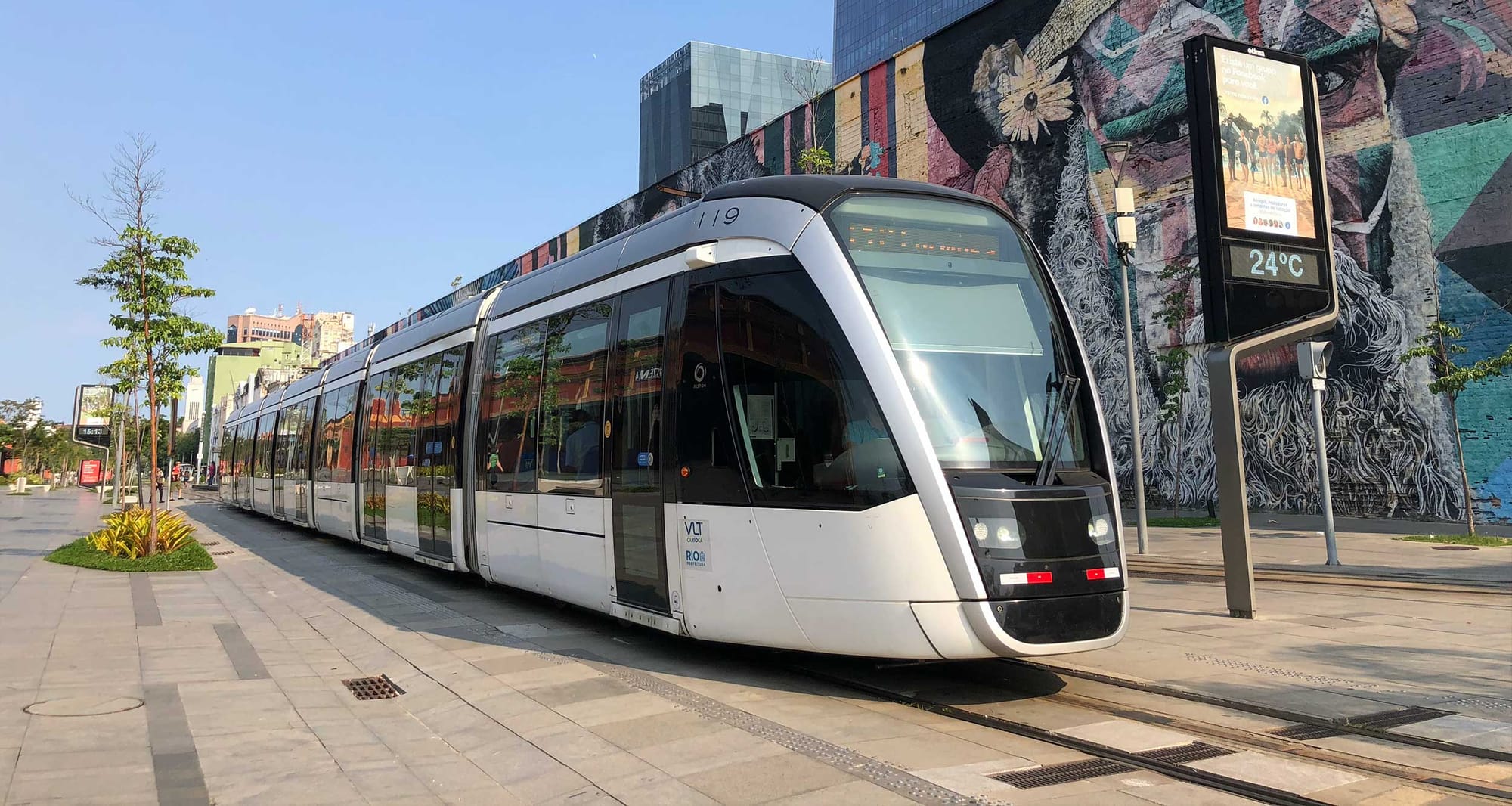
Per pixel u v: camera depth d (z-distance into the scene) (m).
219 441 40.25
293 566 16.08
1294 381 22.09
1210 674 7.04
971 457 6.31
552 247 50.41
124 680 7.40
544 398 10.04
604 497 8.66
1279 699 6.28
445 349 13.07
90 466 52.34
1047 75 26.73
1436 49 19.81
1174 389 23.33
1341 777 4.70
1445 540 16.80
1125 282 16.59
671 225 8.47
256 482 27.48
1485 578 12.05
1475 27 19.25
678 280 8.02
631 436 8.33
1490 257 19.02
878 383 6.40
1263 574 13.34
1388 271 20.48
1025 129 27.23
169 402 17.69
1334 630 8.84
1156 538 19.08
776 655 8.01
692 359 7.67
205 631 9.63
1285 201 10.36
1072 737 5.43
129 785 5.00
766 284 7.20
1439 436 19.66
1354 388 21.05
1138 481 16.23
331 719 6.46
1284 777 4.69
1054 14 26.55
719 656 8.05
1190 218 23.80
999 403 6.64
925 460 6.16
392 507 14.61
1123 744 5.28
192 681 7.43
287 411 24.27
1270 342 10.05
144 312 16.14
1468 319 19.30
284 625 10.14
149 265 16.08
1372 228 20.73
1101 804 4.35
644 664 7.83
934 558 6.05
